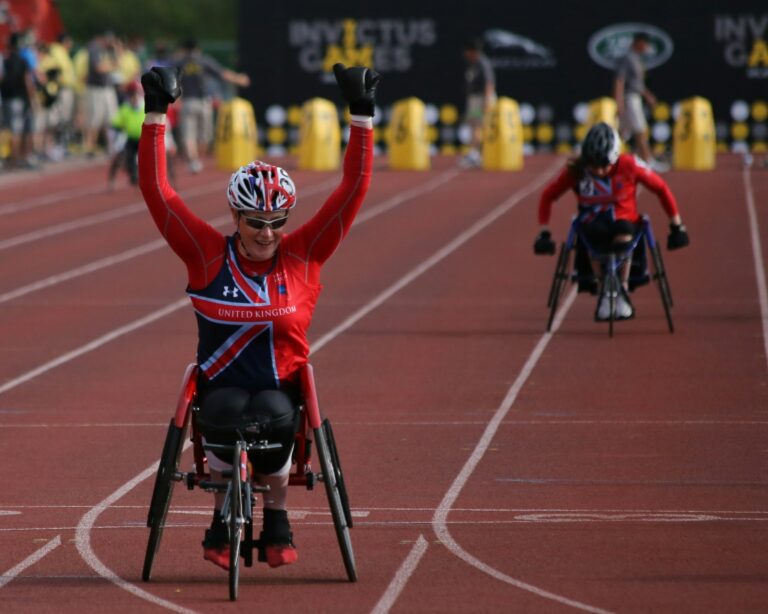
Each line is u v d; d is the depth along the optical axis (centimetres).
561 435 2623
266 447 1670
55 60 8812
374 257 5172
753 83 9612
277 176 1684
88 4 15350
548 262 5031
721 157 9238
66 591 1720
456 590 1711
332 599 1678
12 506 2173
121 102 8881
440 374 3219
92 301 4325
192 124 8575
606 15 9669
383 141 9931
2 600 1683
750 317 3947
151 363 3381
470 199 6881
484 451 2506
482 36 9762
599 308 3584
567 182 3600
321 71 9925
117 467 2427
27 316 4075
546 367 3284
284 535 1736
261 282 1694
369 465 2412
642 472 2344
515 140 8456
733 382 3091
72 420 2802
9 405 2947
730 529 1988
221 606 1652
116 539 1973
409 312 4094
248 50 9950
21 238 5766
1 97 7962
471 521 2055
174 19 15538
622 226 3556
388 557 1866
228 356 1695
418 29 9819
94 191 7400
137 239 5719
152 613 1627
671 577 1752
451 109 9831
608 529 1995
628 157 3562
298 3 9900
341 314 4066
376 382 3134
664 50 9638
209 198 7031
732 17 9581
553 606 1639
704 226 5838
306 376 1697
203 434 1695
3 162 8350
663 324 3853
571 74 9706
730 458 2431
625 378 3148
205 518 2095
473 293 4425
